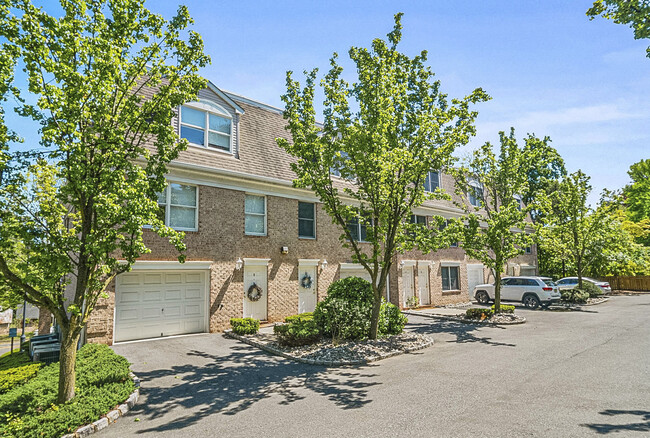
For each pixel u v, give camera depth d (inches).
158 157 285.6
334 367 357.1
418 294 861.2
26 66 229.8
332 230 703.7
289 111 447.8
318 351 404.2
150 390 293.4
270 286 601.9
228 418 236.4
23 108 236.7
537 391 270.5
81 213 255.0
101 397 251.0
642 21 243.4
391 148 444.5
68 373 250.5
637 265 1295.5
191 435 213.3
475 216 659.4
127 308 473.1
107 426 228.2
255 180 593.9
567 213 1004.6
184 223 525.0
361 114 436.8
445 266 949.2
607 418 220.2
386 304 522.6
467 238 654.5
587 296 905.5
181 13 285.9
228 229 561.6
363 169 421.7
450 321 660.1
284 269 624.4
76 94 233.3
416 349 429.1
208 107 573.0
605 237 1031.6
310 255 663.1
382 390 283.0
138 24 268.5
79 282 255.3
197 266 522.0
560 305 851.4
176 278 514.0
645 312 733.3
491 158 677.9
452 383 294.4
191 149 545.6
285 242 630.5
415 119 450.3
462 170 698.8
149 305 489.4
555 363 351.9
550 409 235.0
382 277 465.4
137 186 253.6
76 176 231.1
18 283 237.6
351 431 209.9
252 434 211.6
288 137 688.4
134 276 480.7
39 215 254.7
